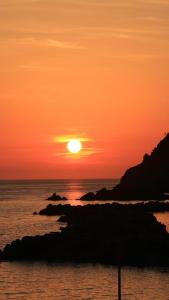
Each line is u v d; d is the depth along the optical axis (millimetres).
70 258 110438
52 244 112688
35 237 115000
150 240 110688
